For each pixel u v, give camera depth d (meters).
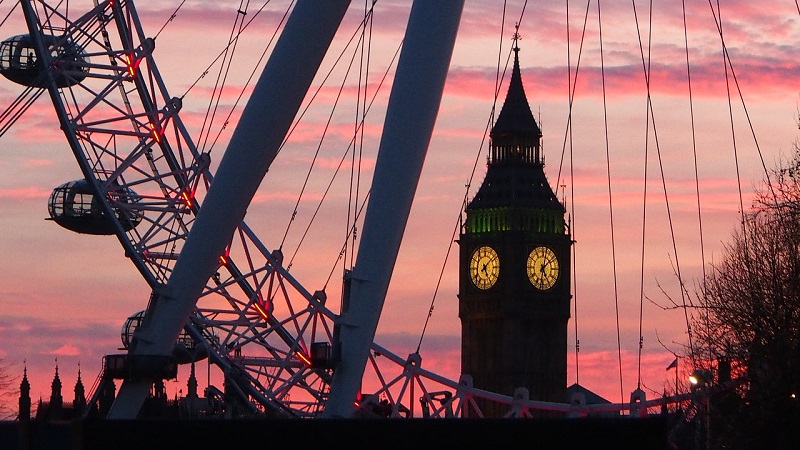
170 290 130.12
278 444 52.03
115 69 164.12
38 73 164.38
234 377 164.12
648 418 52.84
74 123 162.25
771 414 111.31
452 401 177.25
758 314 116.50
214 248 128.25
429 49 117.50
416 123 118.44
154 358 130.88
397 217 121.62
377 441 52.56
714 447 118.69
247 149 123.06
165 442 51.91
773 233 123.62
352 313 125.88
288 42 119.94
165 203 165.38
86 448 51.62
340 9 119.12
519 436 52.88
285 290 162.38
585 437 53.03
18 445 52.31
